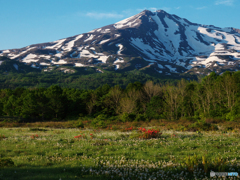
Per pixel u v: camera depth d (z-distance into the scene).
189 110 55.84
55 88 71.62
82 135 19.83
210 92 49.81
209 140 15.82
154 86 70.00
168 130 26.34
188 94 58.31
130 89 69.31
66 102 71.88
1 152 12.48
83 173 8.62
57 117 68.81
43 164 9.96
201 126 25.41
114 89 72.31
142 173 8.26
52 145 15.11
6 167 9.27
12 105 65.19
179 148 13.35
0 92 81.25
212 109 49.97
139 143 15.10
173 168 9.00
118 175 8.30
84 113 73.31
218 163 8.97
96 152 12.38
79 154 12.16
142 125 35.00
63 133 24.30
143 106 62.19
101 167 9.11
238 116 35.66
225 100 48.75
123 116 43.97
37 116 67.06
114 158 11.01
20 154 12.22
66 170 9.00
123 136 19.69
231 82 47.78
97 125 33.44
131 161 10.25
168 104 55.00
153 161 10.32
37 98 63.81
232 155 10.97
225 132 22.31
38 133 24.22
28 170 8.88
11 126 37.16
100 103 70.12
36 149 13.47
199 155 11.05
